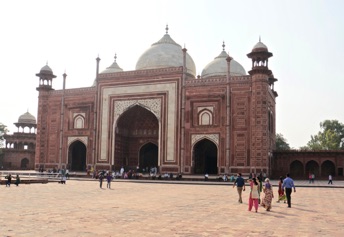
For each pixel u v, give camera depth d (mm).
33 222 3965
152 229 3686
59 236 3268
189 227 3838
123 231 3555
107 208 5242
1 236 3232
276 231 3703
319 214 4969
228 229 3771
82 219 4215
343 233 3635
